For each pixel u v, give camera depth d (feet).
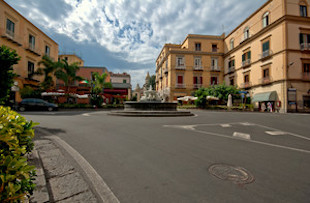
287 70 58.23
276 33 62.69
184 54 96.32
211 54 98.32
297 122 27.20
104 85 74.95
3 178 3.37
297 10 60.29
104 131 17.44
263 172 7.80
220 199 5.53
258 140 14.40
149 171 7.86
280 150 11.46
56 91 62.28
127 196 5.75
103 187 6.35
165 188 6.30
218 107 71.31
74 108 61.72
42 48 74.54
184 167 8.36
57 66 61.11
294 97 57.88
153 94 46.65
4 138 4.11
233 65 91.04
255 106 73.31
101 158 9.57
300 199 5.53
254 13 75.36
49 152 10.28
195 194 5.85
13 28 58.59
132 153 10.50
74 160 9.18
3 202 3.37
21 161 3.84
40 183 5.99
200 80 96.89
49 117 30.63
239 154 10.50
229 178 7.14
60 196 5.54
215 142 13.48
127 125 21.62
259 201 5.40
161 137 14.97
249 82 77.61
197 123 24.32
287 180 6.98
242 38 83.92
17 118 5.10
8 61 14.03
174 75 95.25
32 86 65.10
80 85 93.86
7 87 14.76
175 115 35.42
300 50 59.16
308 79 58.80
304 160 9.48
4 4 54.34
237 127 21.18
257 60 72.43
